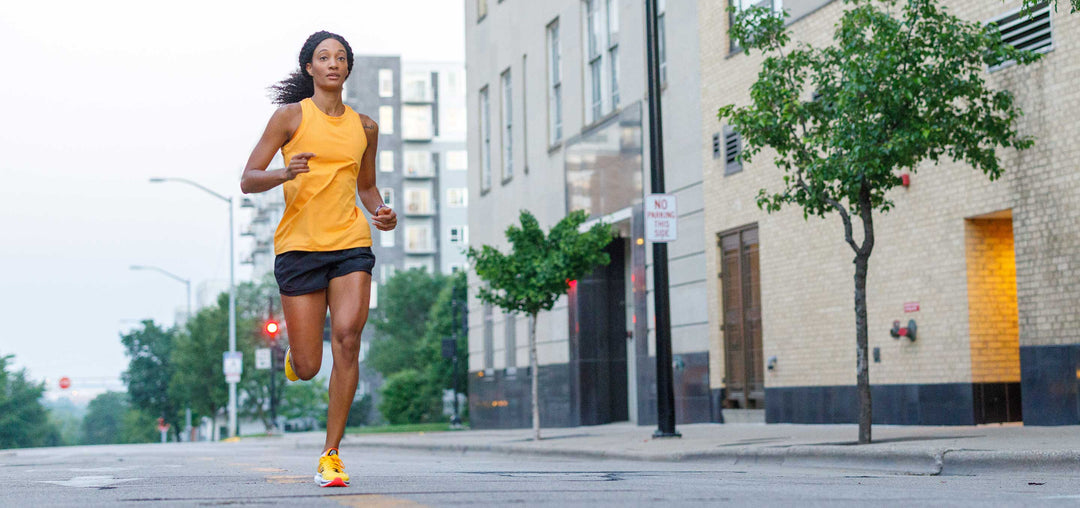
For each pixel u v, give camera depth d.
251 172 5.39
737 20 12.23
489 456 16.91
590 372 27.53
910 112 11.19
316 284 5.61
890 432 13.88
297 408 76.50
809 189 11.82
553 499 5.25
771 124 11.59
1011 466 8.80
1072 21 13.19
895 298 16.09
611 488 6.14
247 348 70.69
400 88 94.25
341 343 5.65
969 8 14.73
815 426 17.27
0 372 94.56
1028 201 13.78
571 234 18.39
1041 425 13.50
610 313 27.83
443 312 61.50
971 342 14.76
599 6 26.61
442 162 94.56
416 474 7.85
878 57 10.84
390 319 78.00
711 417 21.22
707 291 21.39
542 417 29.80
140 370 97.62
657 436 15.56
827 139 11.59
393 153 93.62
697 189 21.70
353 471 8.66
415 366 75.44
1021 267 13.85
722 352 20.95
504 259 18.64
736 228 20.36
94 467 11.22
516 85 31.77
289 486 5.98
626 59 24.78
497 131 33.22
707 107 21.28
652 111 15.73
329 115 5.68
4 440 92.88
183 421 99.06
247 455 18.81
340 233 5.60
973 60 11.41
